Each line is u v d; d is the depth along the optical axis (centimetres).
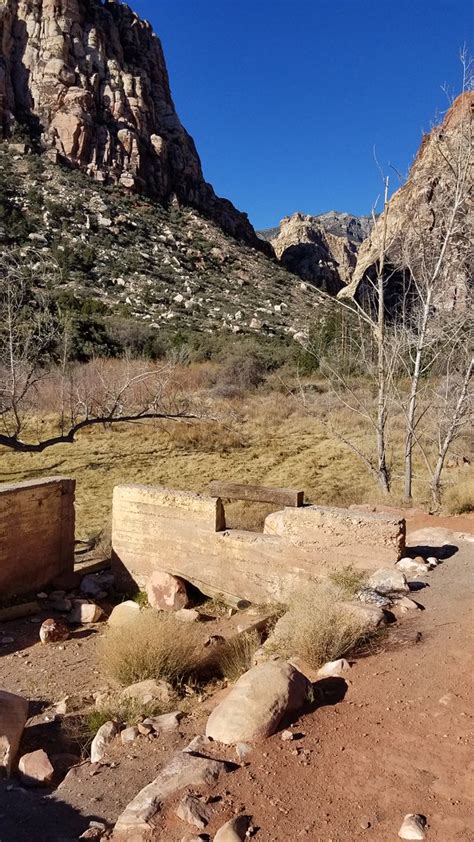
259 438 2309
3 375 1074
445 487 1417
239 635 612
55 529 861
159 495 830
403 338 1404
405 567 696
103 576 889
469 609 577
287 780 327
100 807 338
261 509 1276
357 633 510
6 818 331
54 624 695
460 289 1332
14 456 1994
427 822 288
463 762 335
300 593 638
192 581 809
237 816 297
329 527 723
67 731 465
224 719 381
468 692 413
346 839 281
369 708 403
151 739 420
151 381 2156
